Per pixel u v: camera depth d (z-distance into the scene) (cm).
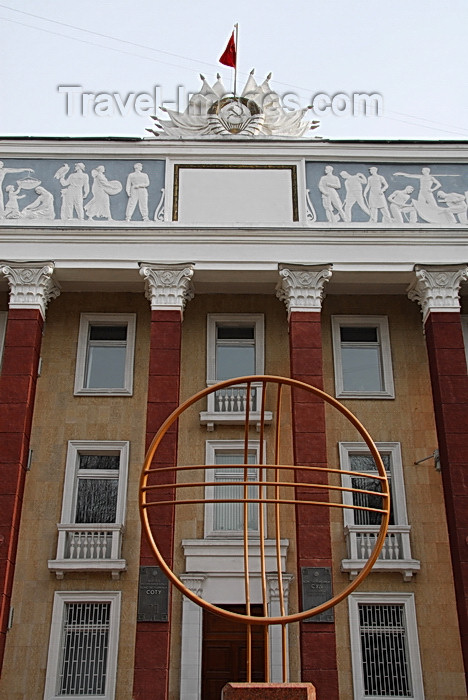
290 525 2267
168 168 2488
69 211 2422
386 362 2473
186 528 2270
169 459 2088
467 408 2166
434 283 2348
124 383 2433
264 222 2419
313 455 2097
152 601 1947
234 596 2173
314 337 2272
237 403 2417
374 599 2173
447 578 2202
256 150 2508
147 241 2384
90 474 2341
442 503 2292
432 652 2119
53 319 2498
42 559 2200
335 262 2370
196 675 2084
